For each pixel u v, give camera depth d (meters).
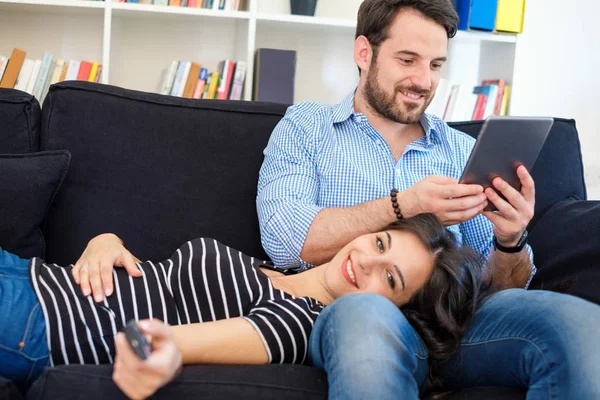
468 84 3.31
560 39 3.32
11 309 1.32
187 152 1.76
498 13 2.95
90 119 1.73
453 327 1.38
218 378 1.12
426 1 1.78
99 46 3.04
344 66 3.23
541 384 1.17
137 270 1.45
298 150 1.79
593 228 1.65
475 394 1.25
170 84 2.88
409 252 1.46
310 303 1.44
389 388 1.09
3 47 2.98
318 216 1.66
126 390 1.04
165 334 1.05
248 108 1.86
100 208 1.69
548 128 1.47
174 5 2.81
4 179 1.57
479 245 1.85
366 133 1.84
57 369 1.10
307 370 1.19
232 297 1.46
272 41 3.17
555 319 1.21
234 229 1.76
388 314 1.21
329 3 3.21
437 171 1.85
